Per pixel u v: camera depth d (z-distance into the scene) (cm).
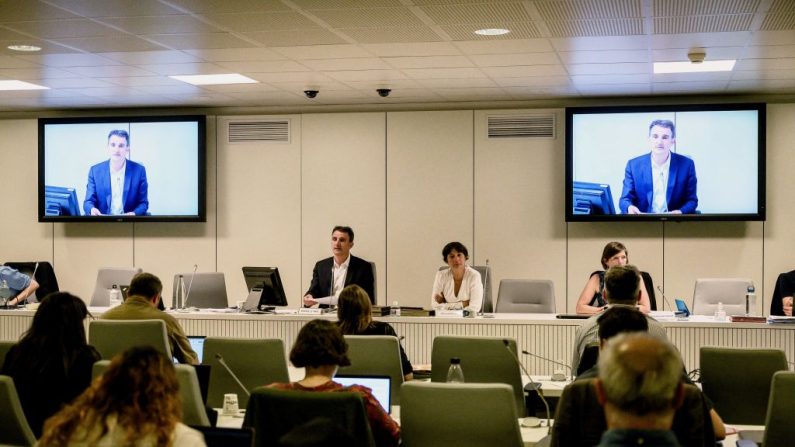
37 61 713
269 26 584
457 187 952
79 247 1029
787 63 725
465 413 340
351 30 596
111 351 491
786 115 887
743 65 736
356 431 307
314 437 297
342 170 974
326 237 977
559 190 933
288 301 986
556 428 271
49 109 1017
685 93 895
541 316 691
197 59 705
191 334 721
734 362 449
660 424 199
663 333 418
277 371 456
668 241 912
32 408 388
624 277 433
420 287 958
